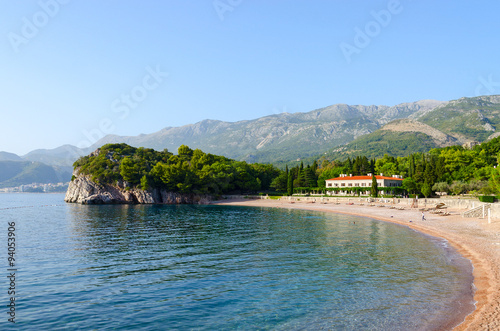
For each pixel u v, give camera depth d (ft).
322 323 65.62
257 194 613.11
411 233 180.75
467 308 69.41
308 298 79.71
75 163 536.42
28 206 450.71
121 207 405.39
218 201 516.73
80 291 86.63
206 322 67.36
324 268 106.83
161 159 582.76
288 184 540.93
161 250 139.13
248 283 92.17
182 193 495.41
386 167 652.07
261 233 186.91
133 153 568.82
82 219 265.95
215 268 108.68
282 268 107.65
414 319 65.72
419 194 417.90
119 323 67.10
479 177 400.47
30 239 167.73
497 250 122.83
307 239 164.86
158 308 74.74
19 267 110.93
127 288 88.89
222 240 163.43
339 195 491.31
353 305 74.54
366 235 176.14
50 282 94.58
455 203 296.92
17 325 66.13
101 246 148.46
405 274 97.96
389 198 377.09
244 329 63.62
